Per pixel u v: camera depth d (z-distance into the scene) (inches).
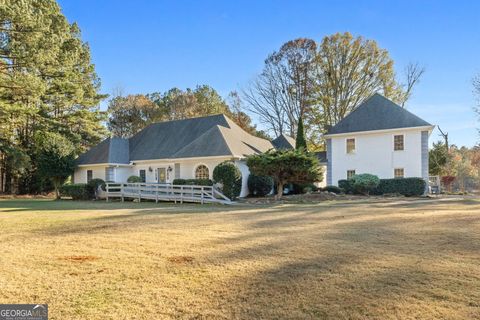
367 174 919.7
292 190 1010.1
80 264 226.5
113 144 1156.5
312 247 266.7
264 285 181.9
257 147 1095.6
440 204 620.1
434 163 1432.1
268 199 792.3
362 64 1482.5
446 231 323.6
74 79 1330.0
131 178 1061.1
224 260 232.2
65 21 1296.8
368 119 1024.9
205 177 927.0
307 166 738.2
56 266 222.2
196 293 172.4
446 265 212.7
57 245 284.8
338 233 325.4
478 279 186.4
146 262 229.5
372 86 1475.1
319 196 819.4
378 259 228.8
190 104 1966.0
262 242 288.2
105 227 381.4
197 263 225.8
